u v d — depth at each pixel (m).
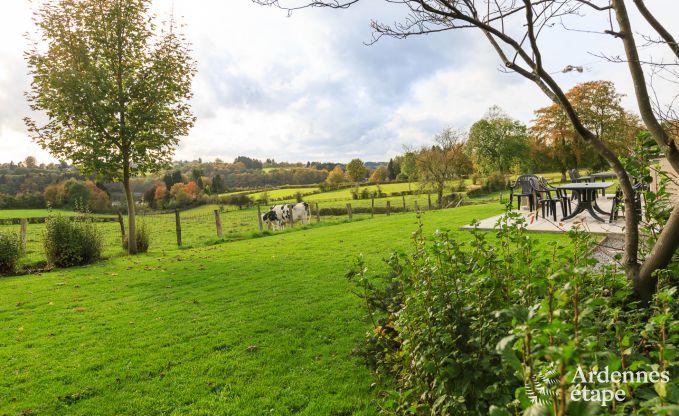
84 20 12.72
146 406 3.64
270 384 3.92
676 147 2.74
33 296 7.77
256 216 31.92
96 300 7.28
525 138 50.91
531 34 2.74
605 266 2.71
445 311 2.43
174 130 13.94
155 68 13.34
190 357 4.60
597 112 37.00
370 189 54.00
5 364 4.62
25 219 13.61
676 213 2.71
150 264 10.95
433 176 40.41
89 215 12.88
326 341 4.87
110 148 13.20
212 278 8.59
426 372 2.29
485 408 2.02
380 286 6.53
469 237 8.95
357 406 3.46
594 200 11.12
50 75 12.08
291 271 8.73
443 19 3.21
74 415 3.55
